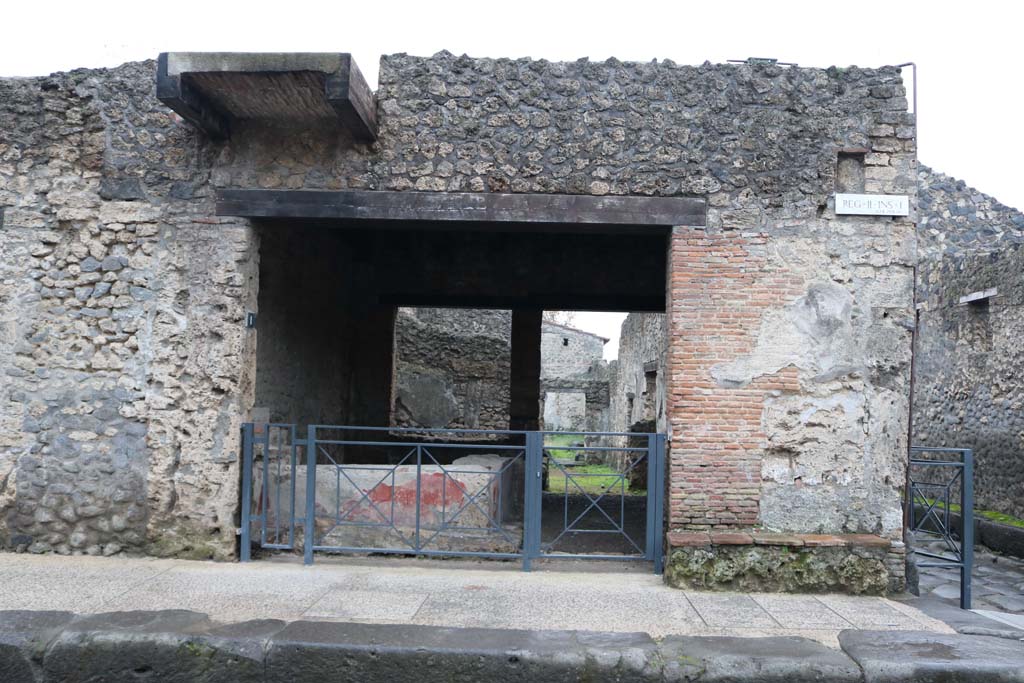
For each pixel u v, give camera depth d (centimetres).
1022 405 1045
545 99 597
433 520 645
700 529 575
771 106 592
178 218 604
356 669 421
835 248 584
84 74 614
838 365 580
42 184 611
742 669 412
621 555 606
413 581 552
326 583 541
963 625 485
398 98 600
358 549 596
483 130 597
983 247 1370
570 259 1077
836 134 589
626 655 418
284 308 797
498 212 593
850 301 582
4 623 446
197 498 596
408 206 596
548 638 437
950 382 1263
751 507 577
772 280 583
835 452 578
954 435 1244
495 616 475
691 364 582
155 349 602
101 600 491
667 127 593
